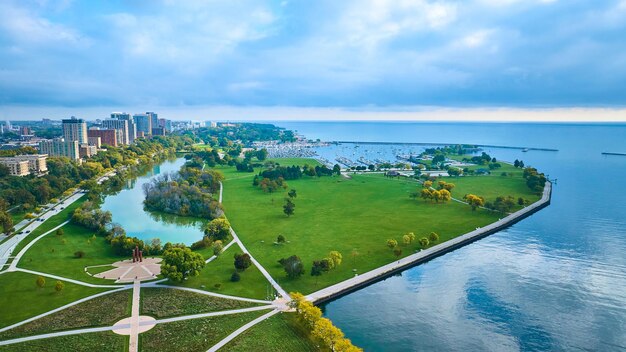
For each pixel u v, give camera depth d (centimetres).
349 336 18050
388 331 18438
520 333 18388
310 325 16975
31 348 15850
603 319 19462
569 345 17538
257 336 16875
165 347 16062
